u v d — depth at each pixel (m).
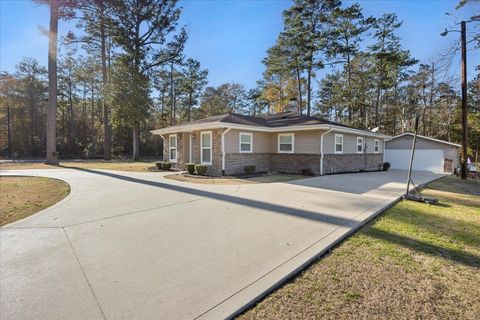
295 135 13.80
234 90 44.62
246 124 13.33
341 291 2.45
